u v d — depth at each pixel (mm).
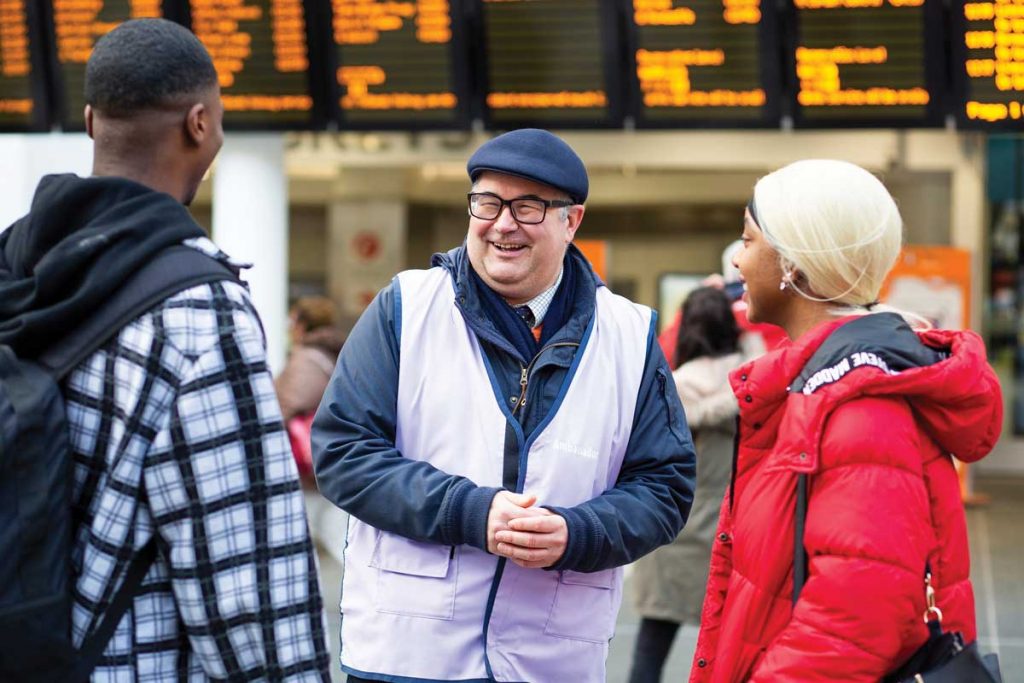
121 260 2100
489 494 2730
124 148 2213
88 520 2074
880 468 2277
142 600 2096
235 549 2084
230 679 2096
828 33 6219
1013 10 6066
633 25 6328
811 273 2449
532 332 2992
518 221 2896
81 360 2080
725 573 2658
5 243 2256
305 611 2143
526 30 6449
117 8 6727
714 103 6344
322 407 2941
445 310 2979
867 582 2219
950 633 2295
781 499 2383
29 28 6746
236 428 2098
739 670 2438
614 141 10922
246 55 6664
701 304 4801
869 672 2227
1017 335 13117
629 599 7512
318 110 6652
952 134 10883
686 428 3102
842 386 2309
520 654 2842
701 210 11914
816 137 10867
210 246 2203
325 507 7426
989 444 2434
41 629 1974
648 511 2881
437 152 11016
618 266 12195
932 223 11297
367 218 12648
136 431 2061
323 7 6559
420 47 6539
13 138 7352
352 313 12805
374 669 2855
